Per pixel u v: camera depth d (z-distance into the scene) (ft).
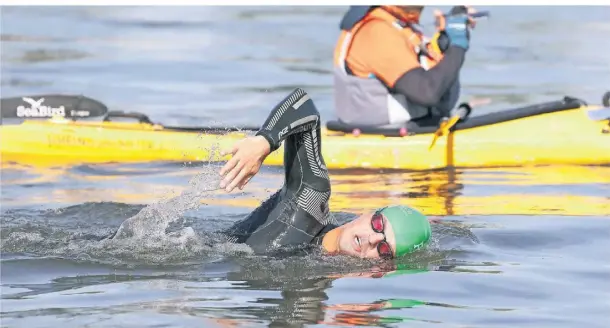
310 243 65.87
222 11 200.75
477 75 148.46
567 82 141.90
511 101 131.34
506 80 144.66
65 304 54.70
